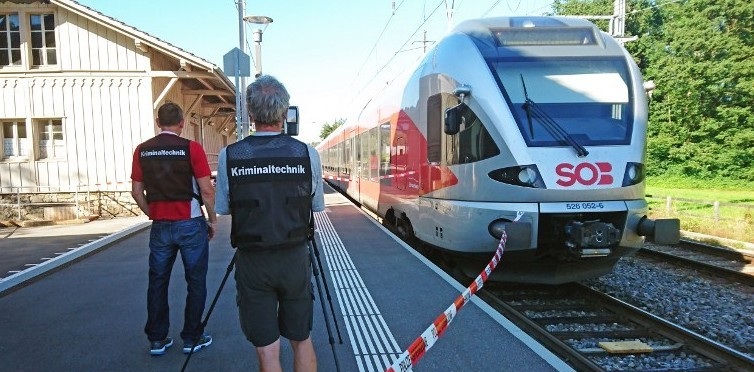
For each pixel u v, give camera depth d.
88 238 9.84
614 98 6.68
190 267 4.01
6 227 12.55
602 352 5.31
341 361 3.99
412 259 7.42
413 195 8.58
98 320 4.81
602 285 8.25
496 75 6.65
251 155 2.86
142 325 4.68
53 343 4.25
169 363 3.88
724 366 4.97
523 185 6.15
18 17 13.98
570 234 6.15
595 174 6.20
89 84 14.05
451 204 6.98
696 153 32.59
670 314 6.85
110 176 14.20
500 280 7.17
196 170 3.96
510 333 4.48
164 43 13.55
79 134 14.12
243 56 10.72
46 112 14.02
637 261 10.11
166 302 4.07
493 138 6.40
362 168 14.55
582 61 6.89
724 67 31.25
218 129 23.78
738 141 31.03
